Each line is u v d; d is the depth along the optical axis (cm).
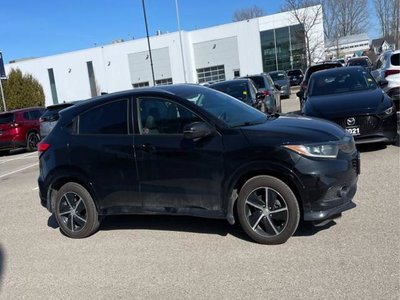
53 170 589
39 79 5928
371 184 662
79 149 571
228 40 5244
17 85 4084
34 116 1877
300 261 436
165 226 586
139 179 539
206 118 506
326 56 5681
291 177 460
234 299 382
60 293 434
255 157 471
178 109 523
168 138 521
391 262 412
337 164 466
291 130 483
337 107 855
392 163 768
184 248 505
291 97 2795
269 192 477
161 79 5388
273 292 385
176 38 5238
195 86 594
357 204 580
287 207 470
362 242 462
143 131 539
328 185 459
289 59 5444
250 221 491
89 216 576
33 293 440
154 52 5362
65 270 487
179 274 442
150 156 527
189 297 395
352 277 394
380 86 1003
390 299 354
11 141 1770
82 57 5731
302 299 368
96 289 432
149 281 435
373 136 827
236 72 5278
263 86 1538
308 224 527
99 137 564
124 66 5550
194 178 507
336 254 441
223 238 520
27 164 1415
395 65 1195
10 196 901
